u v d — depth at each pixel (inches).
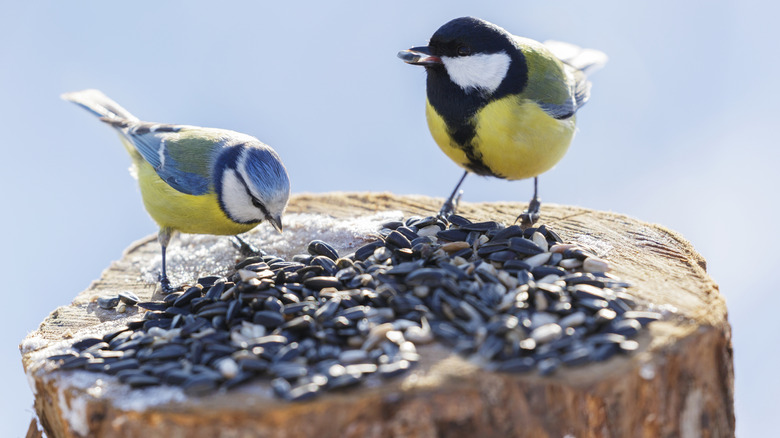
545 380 218.7
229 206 346.6
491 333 239.9
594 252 324.5
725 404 255.3
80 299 322.0
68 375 241.4
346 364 234.1
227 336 260.1
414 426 211.5
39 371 247.3
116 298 317.1
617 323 245.9
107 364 248.7
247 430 207.2
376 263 311.6
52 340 278.7
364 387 215.9
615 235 347.9
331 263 309.1
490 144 337.1
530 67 334.6
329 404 208.4
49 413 249.3
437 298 265.4
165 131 370.6
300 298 284.7
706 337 241.3
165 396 221.3
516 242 308.2
